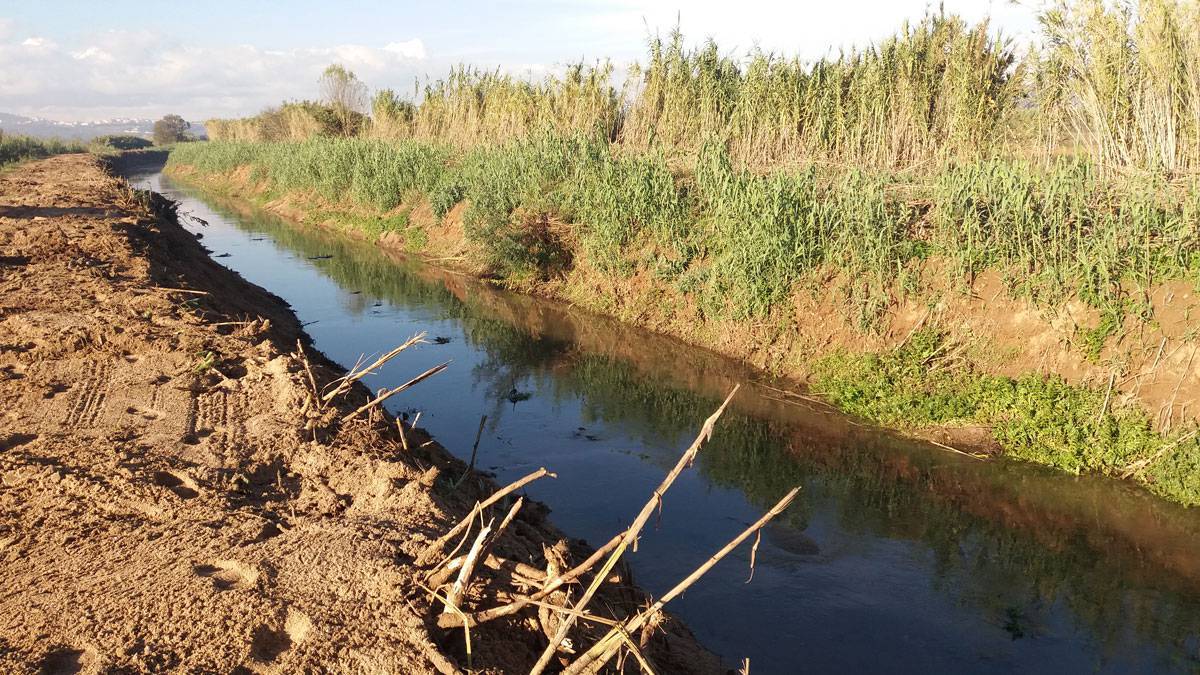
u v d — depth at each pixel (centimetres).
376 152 2844
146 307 1016
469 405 1130
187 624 373
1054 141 1401
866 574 720
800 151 1731
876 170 1468
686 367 1297
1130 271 974
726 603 669
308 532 471
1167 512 814
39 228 1590
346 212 2938
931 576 718
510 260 1827
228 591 398
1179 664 598
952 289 1119
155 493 521
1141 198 1001
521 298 1778
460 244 2166
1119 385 942
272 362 813
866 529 802
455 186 2327
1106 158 1246
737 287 1322
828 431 1037
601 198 1658
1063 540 777
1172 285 957
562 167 1908
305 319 1620
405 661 354
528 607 413
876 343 1152
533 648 399
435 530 477
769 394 1164
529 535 578
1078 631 640
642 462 948
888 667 594
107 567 429
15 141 5484
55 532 470
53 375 763
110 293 1083
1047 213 1075
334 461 594
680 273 1485
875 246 1167
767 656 602
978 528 803
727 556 742
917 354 1103
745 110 1788
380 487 547
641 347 1410
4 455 568
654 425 1066
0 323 917
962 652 613
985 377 1037
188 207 3691
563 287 1756
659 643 513
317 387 759
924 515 830
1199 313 923
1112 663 601
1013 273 1075
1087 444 917
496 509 607
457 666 357
